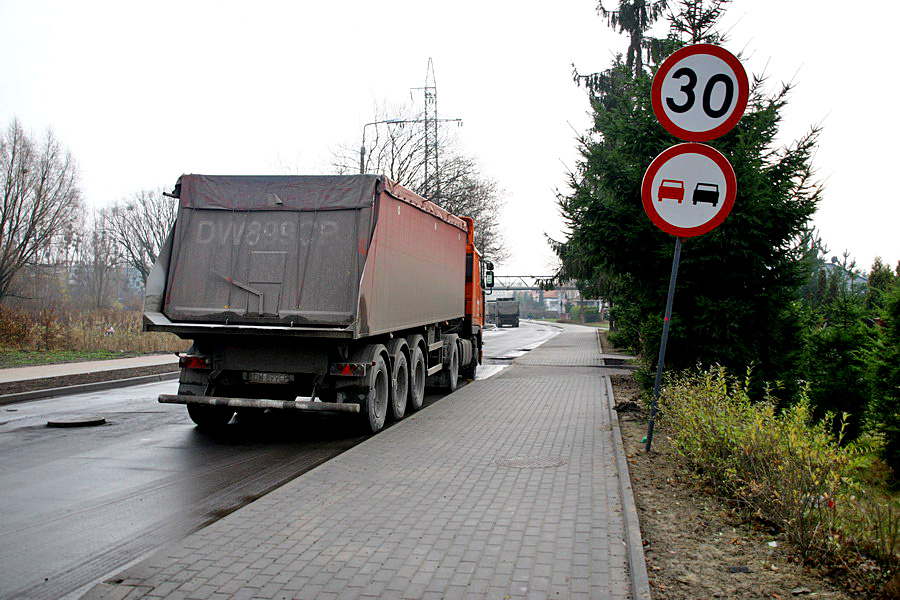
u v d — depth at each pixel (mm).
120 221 67188
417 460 7586
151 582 4203
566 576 4250
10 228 35344
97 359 21609
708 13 10508
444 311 13797
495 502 5875
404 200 10688
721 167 6871
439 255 13258
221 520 5422
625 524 5148
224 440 9383
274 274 9320
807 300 11641
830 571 4172
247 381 9594
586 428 9586
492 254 48719
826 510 4441
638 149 10008
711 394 6820
